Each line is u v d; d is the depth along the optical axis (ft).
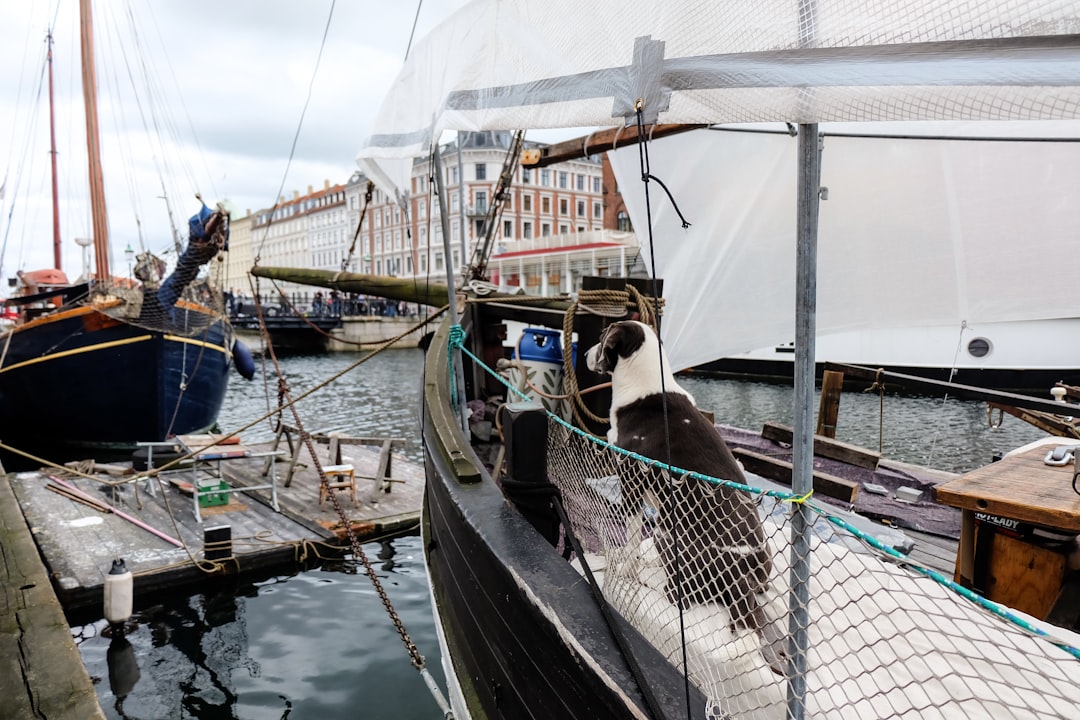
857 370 18.19
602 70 5.65
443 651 11.76
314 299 151.64
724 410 54.44
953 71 3.70
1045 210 12.95
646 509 6.97
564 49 6.15
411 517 26.11
